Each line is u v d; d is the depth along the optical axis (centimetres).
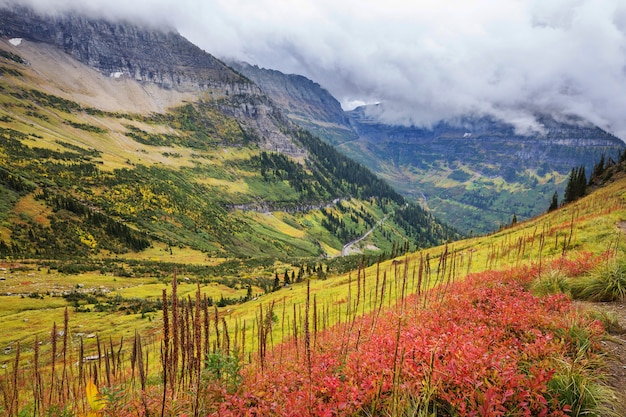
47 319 7506
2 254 12438
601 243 2044
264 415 682
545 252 2391
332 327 1579
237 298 10425
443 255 1711
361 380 761
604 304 1127
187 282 12488
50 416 853
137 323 7081
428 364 732
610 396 640
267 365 1038
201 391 704
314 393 731
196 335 631
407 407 614
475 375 640
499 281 1503
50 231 15088
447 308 1245
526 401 601
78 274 11869
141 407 753
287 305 4178
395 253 11450
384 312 1600
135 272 13000
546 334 832
